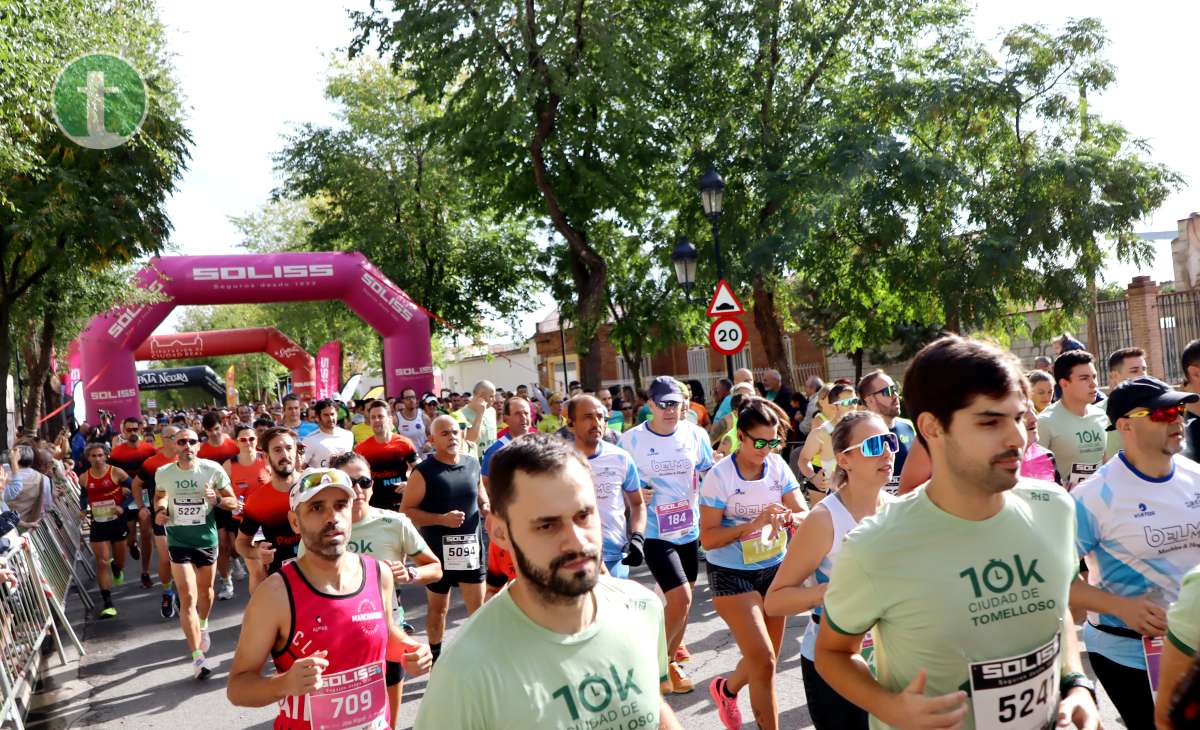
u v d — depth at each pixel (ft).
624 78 63.93
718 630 23.88
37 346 84.12
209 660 25.11
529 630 6.96
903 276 66.80
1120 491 11.34
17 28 35.53
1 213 44.88
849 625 7.77
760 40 67.62
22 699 21.50
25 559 24.79
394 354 78.79
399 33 64.64
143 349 120.37
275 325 149.48
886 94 65.31
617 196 70.69
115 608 33.17
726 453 26.99
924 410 7.25
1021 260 63.10
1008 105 64.44
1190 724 4.70
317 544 11.68
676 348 134.10
